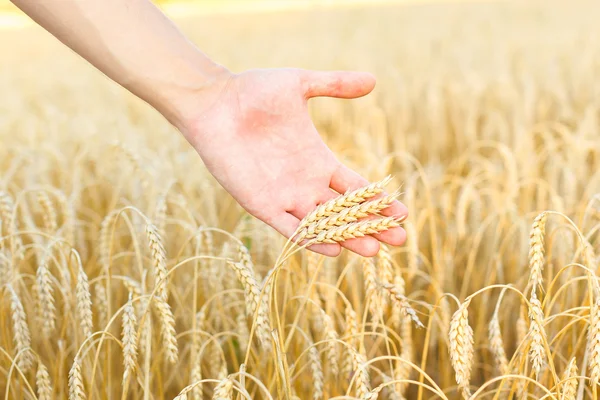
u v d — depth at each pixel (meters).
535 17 5.39
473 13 6.22
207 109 0.76
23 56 5.12
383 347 1.00
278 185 0.76
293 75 0.75
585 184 1.32
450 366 0.99
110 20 0.72
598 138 1.59
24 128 1.98
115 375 0.96
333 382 0.86
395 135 2.03
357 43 4.09
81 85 3.17
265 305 0.72
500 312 1.05
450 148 2.13
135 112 2.54
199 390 0.75
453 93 2.42
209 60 0.76
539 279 0.68
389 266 0.75
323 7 9.34
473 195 1.16
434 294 1.08
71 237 1.01
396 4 9.00
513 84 2.50
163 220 0.91
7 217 0.87
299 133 0.76
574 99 2.42
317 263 0.82
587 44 3.37
